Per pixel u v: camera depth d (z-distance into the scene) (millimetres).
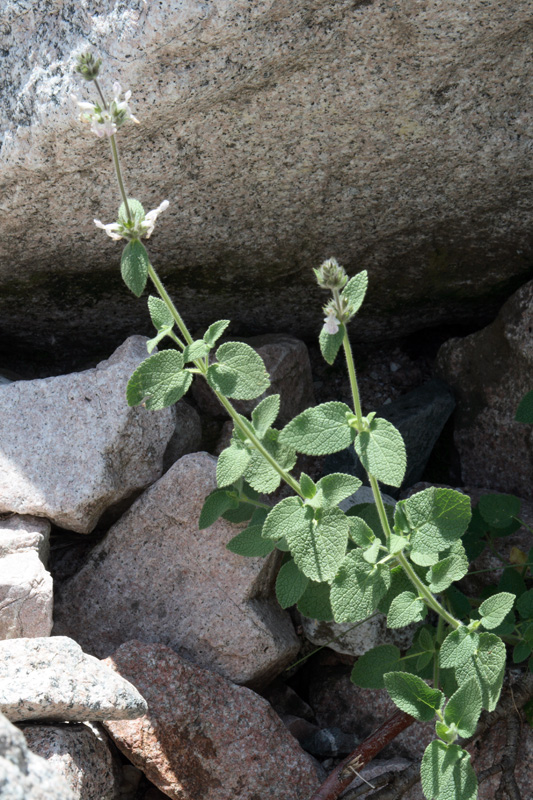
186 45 910
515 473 1160
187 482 1017
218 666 995
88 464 1011
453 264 1151
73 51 928
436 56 940
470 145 1011
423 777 865
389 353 1290
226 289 1158
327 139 995
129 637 1012
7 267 1093
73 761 886
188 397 1208
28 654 892
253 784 948
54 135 956
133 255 838
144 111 941
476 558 1077
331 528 880
